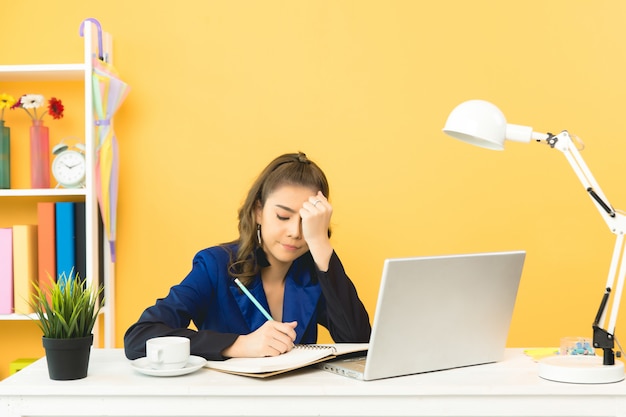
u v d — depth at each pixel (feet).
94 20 8.82
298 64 9.27
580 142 5.08
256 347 5.07
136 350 5.18
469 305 4.94
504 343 5.30
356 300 6.06
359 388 4.43
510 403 4.47
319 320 6.79
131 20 9.30
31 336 9.39
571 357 5.04
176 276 9.34
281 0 9.27
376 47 9.23
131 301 9.32
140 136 9.30
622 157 9.16
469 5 9.20
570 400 4.48
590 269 9.23
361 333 6.06
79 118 9.40
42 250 8.63
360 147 9.25
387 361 4.67
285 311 6.39
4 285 8.59
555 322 9.27
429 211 9.26
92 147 8.47
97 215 8.70
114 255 9.05
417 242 9.26
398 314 4.61
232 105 9.29
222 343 5.10
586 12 9.17
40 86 9.39
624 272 4.88
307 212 5.79
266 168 6.35
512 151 9.21
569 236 9.23
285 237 6.06
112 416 4.48
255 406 4.44
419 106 9.23
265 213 6.14
